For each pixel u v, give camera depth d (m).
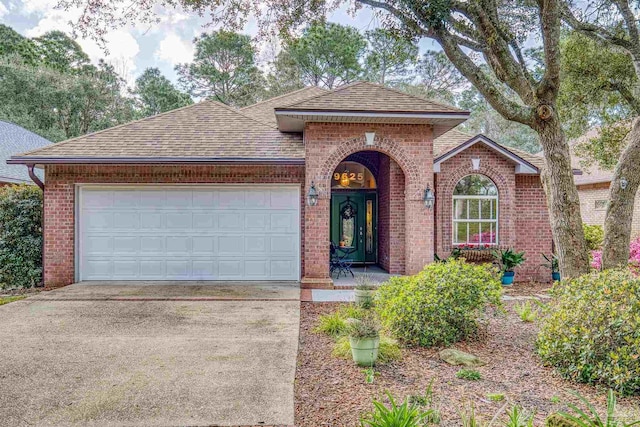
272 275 11.59
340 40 28.02
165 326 7.27
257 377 5.05
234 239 11.55
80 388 4.70
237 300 9.29
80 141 11.46
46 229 11.23
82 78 31.67
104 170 11.26
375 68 29.20
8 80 28.64
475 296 6.41
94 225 11.44
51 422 3.95
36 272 11.31
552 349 5.23
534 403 4.36
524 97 8.07
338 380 4.98
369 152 14.40
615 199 8.37
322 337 6.79
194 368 5.33
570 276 7.55
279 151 11.39
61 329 7.04
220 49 32.44
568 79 12.42
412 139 10.99
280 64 29.62
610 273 5.64
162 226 11.50
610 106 12.94
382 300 7.16
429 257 11.01
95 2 8.69
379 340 5.72
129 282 11.32
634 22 9.69
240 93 32.91
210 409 4.22
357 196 14.66
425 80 31.73
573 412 4.11
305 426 3.89
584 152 14.70
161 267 11.51
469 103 34.94
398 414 3.36
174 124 12.52
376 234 14.48
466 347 6.20
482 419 3.99
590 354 4.76
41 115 30.09
